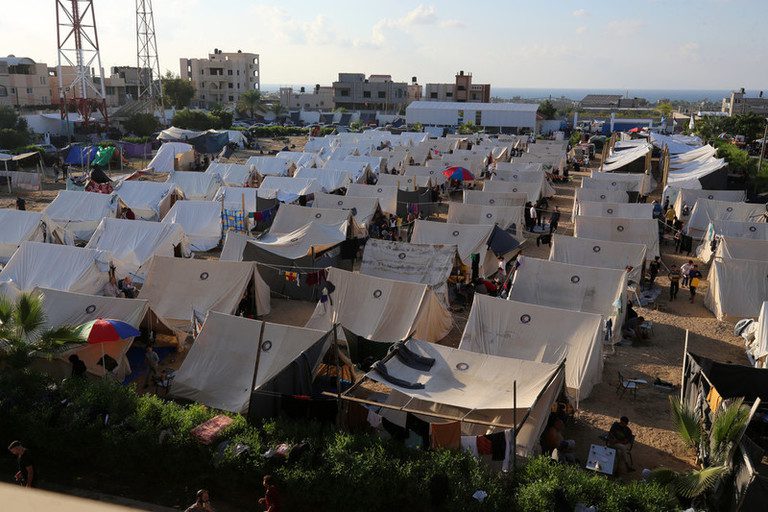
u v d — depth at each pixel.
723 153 64.81
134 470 15.29
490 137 88.81
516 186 47.34
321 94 151.88
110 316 20.86
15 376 17.06
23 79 96.75
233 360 18.62
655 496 13.22
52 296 21.45
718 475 13.74
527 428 15.87
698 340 24.94
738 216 38.16
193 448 15.03
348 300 23.39
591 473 14.93
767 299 26.48
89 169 58.72
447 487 13.64
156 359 19.77
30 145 66.19
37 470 15.55
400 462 14.50
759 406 17.45
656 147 72.06
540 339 20.75
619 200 43.69
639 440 17.67
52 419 15.70
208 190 44.94
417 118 114.12
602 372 21.64
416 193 43.38
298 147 89.50
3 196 49.69
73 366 18.81
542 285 25.78
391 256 27.61
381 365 17.61
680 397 19.34
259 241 31.31
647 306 28.58
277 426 15.70
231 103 153.38
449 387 16.83
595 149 92.19
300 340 18.33
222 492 14.84
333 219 34.47
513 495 13.54
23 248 26.27
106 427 15.43
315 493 13.94
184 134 75.00
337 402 16.17
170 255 30.45
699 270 33.84
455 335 24.70
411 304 22.84
